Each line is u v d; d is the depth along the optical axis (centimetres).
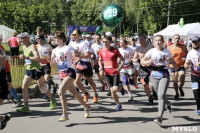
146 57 493
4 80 438
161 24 4381
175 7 4247
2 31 3319
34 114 536
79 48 611
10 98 620
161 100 455
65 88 461
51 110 570
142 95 760
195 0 4291
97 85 938
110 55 543
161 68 480
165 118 512
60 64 468
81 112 556
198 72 529
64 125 463
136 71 854
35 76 538
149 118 512
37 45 659
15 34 1395
